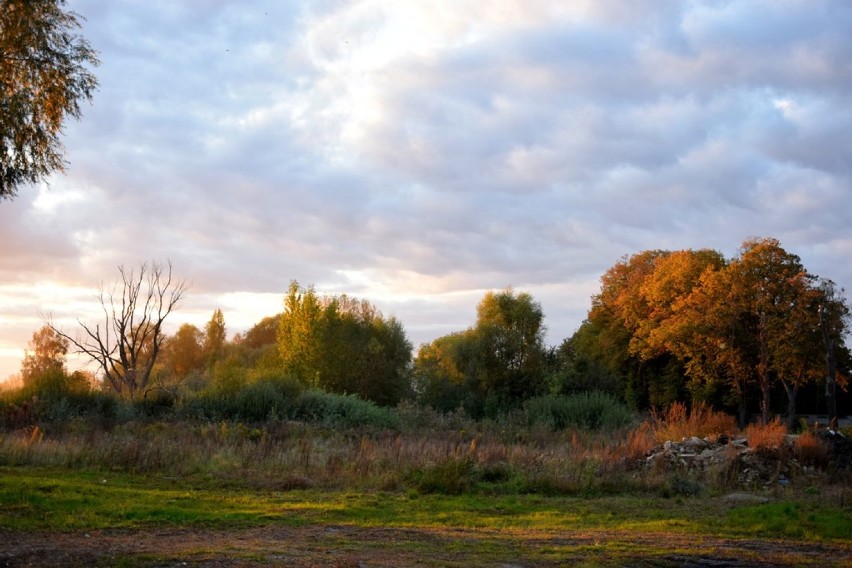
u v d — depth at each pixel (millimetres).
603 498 16594
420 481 16906
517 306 53031
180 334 72625
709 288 48344
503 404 45312
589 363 50750
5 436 21828
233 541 10336
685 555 10328
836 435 22656
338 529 11758
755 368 48562
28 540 9586
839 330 43812
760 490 17953
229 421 31047
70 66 16531
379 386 52938
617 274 61844
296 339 49500
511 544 10883
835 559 10422
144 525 11234
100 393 34406
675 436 24406
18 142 15836
